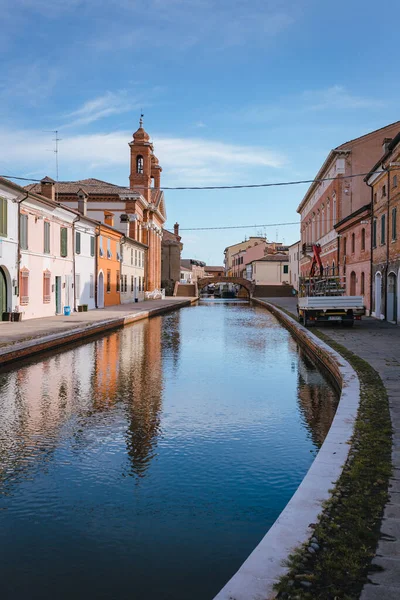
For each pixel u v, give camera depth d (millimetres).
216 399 10234
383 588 3254
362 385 9406
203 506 5406
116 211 52594
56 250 30281
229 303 64688
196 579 4105
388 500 4496
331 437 6301
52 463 6648
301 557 3578
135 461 6734
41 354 16516
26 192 24766
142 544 4637
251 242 116688
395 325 23266
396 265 23297
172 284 82188
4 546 4609
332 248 40656
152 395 10594
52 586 4016
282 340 21188
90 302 37219
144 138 60156
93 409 9391
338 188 38188
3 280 24359
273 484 6004
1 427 8242
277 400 10164
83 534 4816
